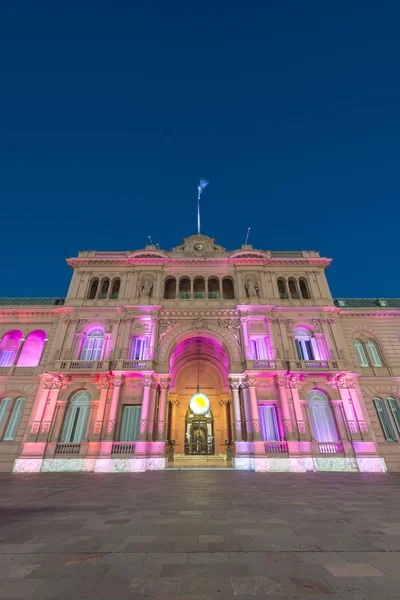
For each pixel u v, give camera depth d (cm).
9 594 364
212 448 3331
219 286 3086
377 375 2675
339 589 379
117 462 2205
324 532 630
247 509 862
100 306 2831
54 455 2255
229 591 375
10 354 2778
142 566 455
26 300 3169
